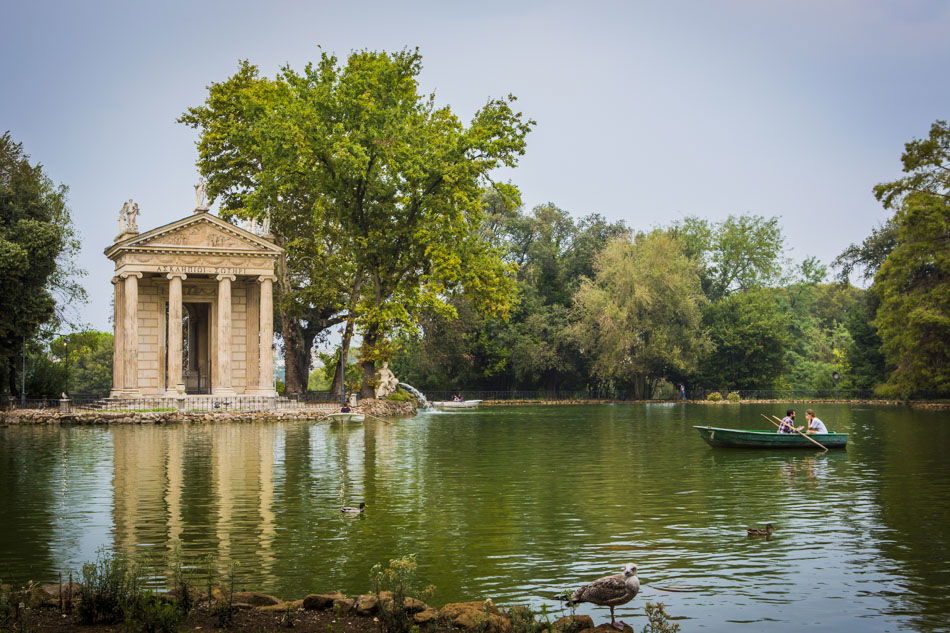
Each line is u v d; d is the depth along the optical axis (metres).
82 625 14.87
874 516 26.44
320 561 20.84
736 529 24.58
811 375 139.62
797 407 98.56
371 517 26.31
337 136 78.19
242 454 43.75
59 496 30.05
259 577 19.44
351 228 83.44
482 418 78.81
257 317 87.00
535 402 115.00
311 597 16.23
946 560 20.98
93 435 55.78
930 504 28.42
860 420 72.94
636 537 23.56
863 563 20.75
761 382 123.19
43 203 76.12
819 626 16.45
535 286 123.81
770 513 27.00
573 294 118.69
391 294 87.50
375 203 84.31
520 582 19.16
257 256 83.06
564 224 127.00
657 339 109.62
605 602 15.72
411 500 29.42
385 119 78.62
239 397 79.00
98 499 29.44
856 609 17.39
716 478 34.94
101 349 152.62
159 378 83.50
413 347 112.50
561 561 20.95
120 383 82.81
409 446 48.75
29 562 20.75
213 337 86.06
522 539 23.27
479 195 84.38
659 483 33.56
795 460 41.25
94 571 16.58
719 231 133.00
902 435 55.69
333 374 104.25
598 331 111.56
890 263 93.06
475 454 44.31
